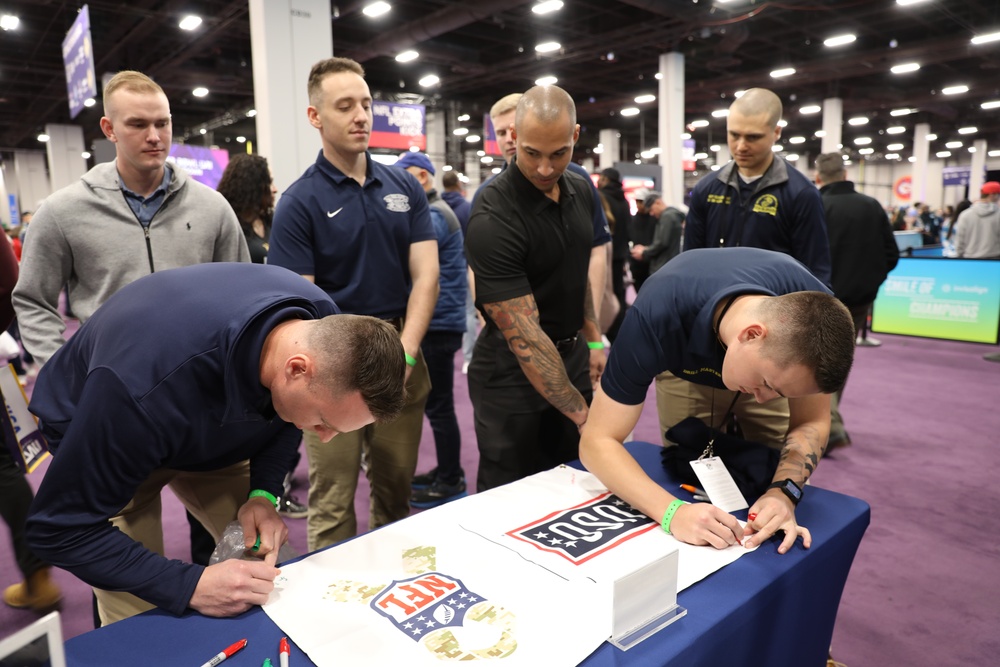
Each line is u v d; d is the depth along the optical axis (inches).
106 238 64.1
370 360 34.7
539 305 68.5
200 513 57.9
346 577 41.4
